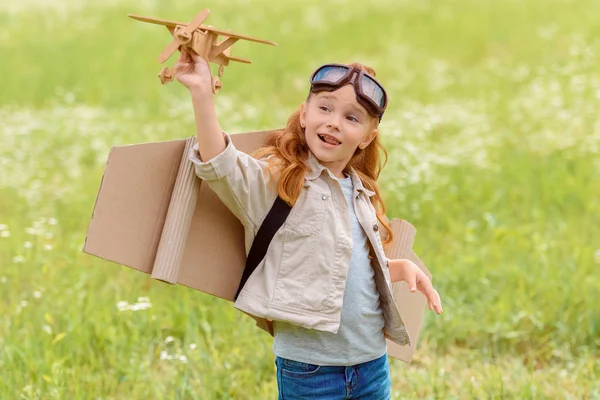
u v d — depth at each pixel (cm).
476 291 764
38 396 576
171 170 404
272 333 452
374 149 456
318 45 2041
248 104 1597
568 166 1121
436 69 1777
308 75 1830
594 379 619
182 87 1734
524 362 677
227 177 388
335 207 420
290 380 429
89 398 584
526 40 1952
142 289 787
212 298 748
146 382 610
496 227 879
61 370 596
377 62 1883
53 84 1775
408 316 515
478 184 1066
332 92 412
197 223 419
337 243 411
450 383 626
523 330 702
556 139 1214
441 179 1053
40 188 1095
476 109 1448
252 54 1952
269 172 405
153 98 1662
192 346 625
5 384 579
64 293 756
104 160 1206
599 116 1280
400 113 1410
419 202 991
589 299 729
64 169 1198
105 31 2241
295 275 407
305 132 422
